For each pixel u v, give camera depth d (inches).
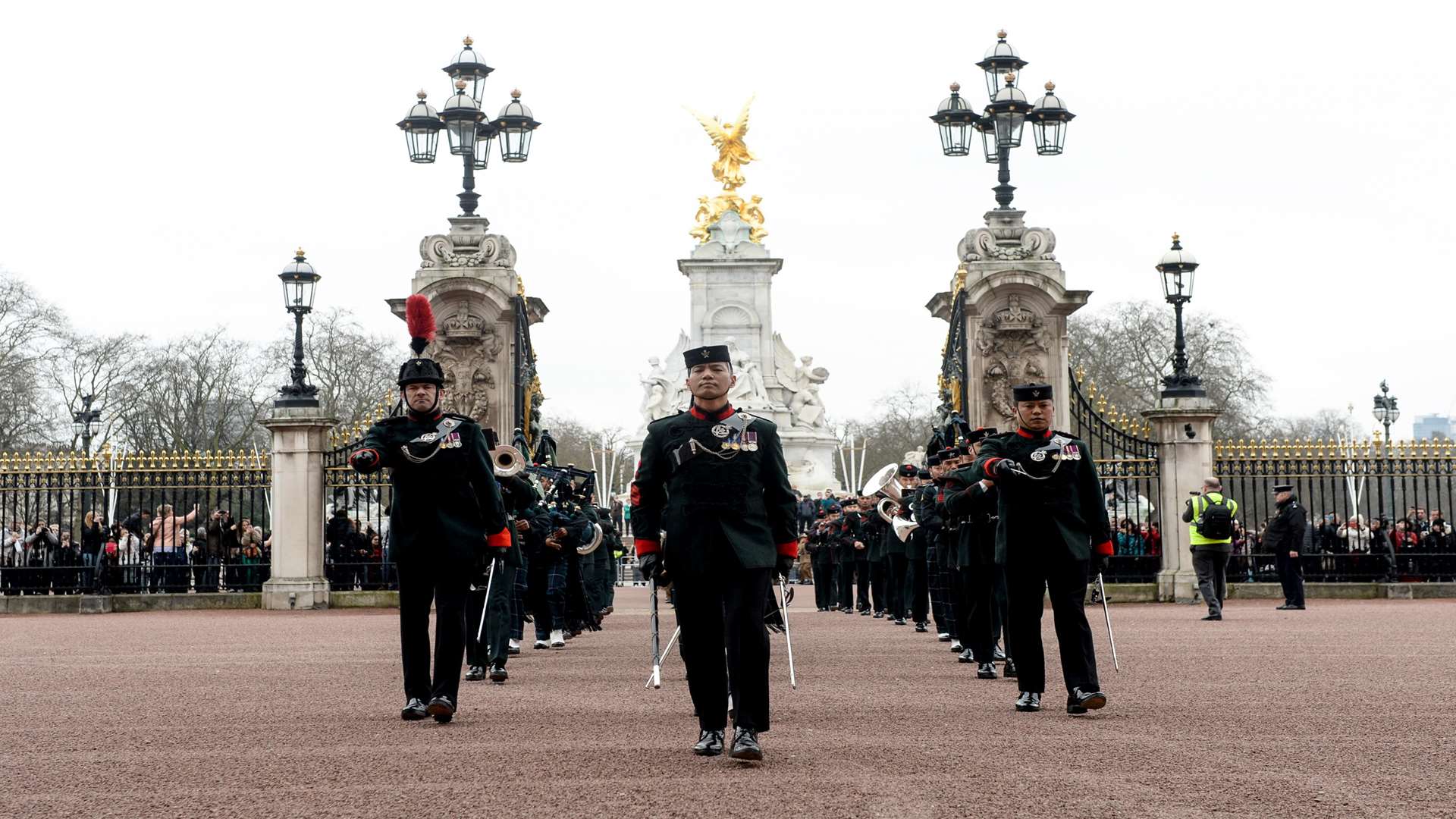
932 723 604.4
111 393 3927.2
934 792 442.0
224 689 764.6
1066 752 519.2
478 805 431.2
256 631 1259.8
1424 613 1373.0
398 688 768.9
